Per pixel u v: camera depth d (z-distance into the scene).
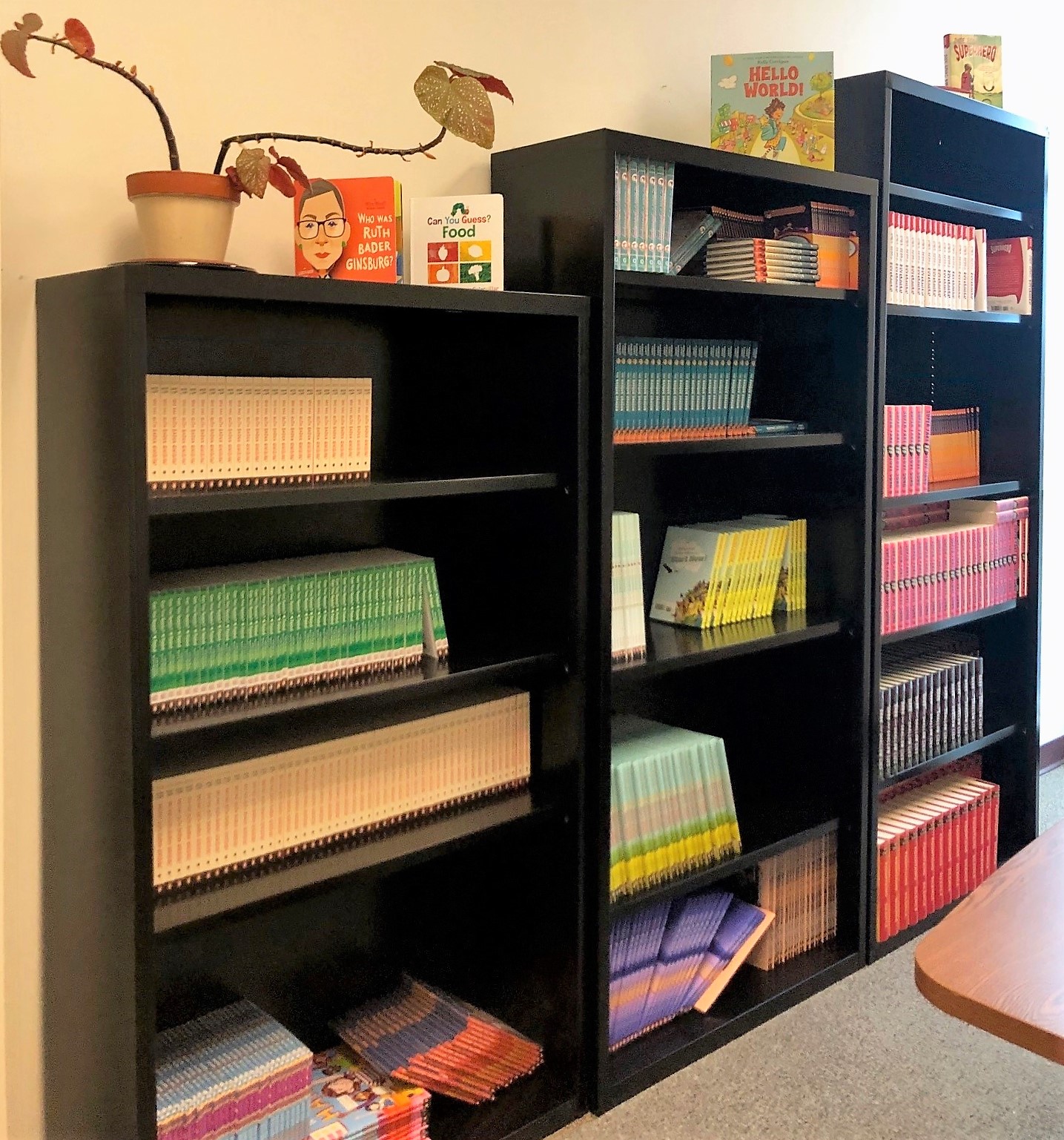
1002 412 3.23
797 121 2.45
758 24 2.83
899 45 3.24
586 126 2.48
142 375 1.51
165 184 1.63
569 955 2.15
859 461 2.59
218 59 1.93
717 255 2.41
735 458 2.80
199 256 1.66
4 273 1.74
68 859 1.76
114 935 1.64
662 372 2.32
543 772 2.18
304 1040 2.19
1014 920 1.35
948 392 3.34
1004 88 3.64
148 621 1.55
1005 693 3.31
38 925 1.86
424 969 2.35
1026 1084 2.29
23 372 1.77
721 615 2.54
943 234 2.85
